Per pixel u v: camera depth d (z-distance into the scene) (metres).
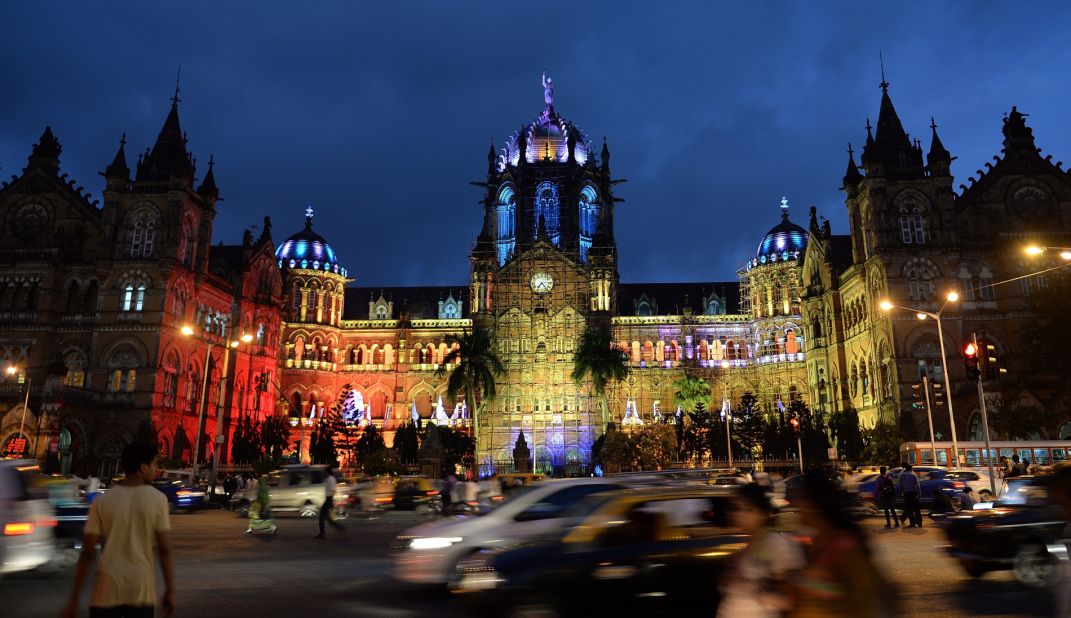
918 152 88.75
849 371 93.62
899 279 81.44
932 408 77.00
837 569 6.59
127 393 78.12
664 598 13.07
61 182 87.38
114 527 8.61
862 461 78.38
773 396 110.75
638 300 125.50
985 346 40.50
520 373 108.12
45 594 18.47
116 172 84.44
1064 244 81.25
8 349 81.12
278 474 45.56
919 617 15.41
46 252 83.12
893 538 29.08
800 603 6.75
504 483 51.75
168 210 84.00
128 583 8.45
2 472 18.23
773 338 113.44
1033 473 46.84
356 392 115.25
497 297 111.31
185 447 81.75
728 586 8.01
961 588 18.75
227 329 94.44
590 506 14.23
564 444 105.19
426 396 119.31
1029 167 84.81
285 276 115.06
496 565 13.80
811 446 85.75
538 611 12.90
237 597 18.14
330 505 33.03
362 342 120.75
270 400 104.38
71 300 84.00
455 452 91.00
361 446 93.50
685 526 13.58
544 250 113.12
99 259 82.31
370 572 22.23
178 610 16.50
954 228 82.19
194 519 44.44
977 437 73.75
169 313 81.94
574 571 13.00
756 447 92.31
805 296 104.19
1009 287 80.19
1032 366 71.69
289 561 24.89
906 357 79.31
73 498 22.72
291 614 16.05
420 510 46.56
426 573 16.69
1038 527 18.89
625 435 83.00
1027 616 15.51
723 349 117.81
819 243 101.94
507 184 123.38
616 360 93.81
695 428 91.75
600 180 124.12
